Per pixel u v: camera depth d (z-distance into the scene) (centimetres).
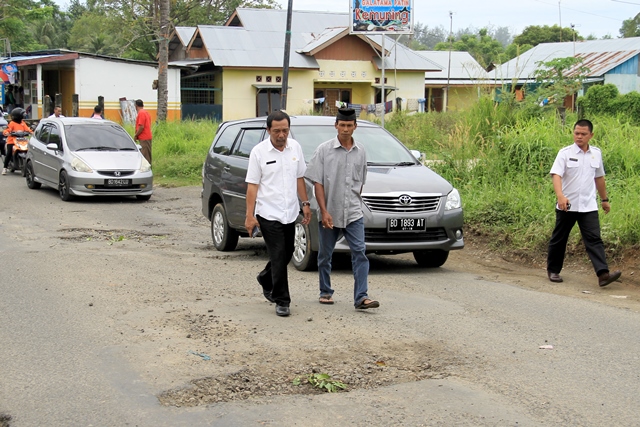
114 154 1653
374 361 580
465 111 1644
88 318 698
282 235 704
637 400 507
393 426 459
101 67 3575
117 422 465
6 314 714
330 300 765
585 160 871
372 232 898
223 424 461
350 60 4197
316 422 465
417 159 1043
